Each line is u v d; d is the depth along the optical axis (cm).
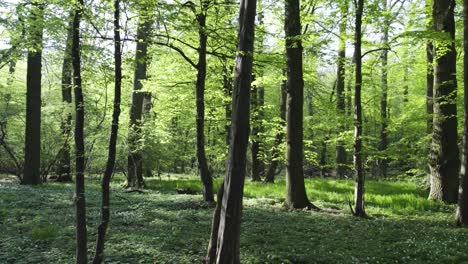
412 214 1232
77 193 555
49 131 2058
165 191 1695
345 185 1947
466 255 743
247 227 965
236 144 591
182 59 1583
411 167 1983
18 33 1273
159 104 1861
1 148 2164
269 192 1688
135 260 683
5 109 1994
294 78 1285
